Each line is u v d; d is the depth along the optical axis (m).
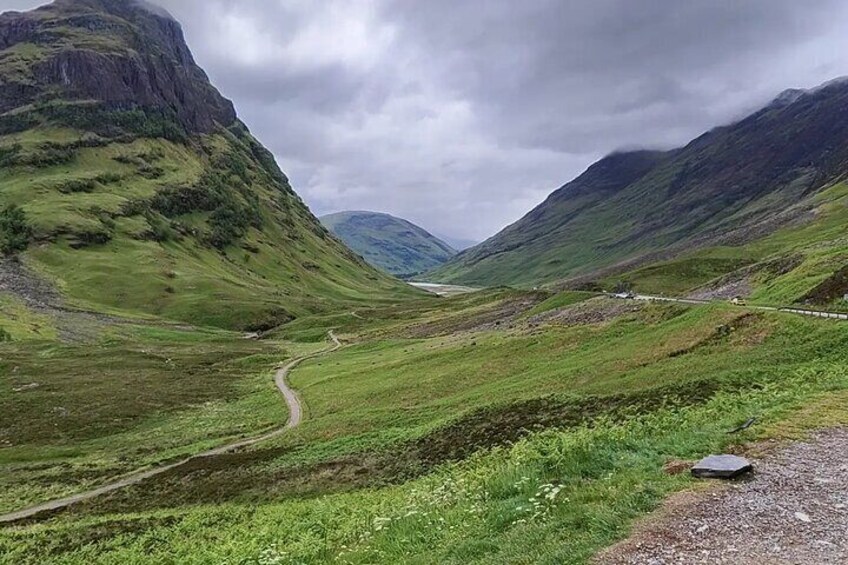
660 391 41.31
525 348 82.81
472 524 16.81
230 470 57.19
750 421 21.05
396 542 17.80
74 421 88.38
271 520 35.19
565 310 104.38
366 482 43.94
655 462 18.09
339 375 103.25
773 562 11.64
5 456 74.06
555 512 15.41
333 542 23.59
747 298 77.94
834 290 59.91
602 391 49.03
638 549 12.59
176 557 31.77
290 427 75.81
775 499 14.45
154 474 62.28
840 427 19.47
